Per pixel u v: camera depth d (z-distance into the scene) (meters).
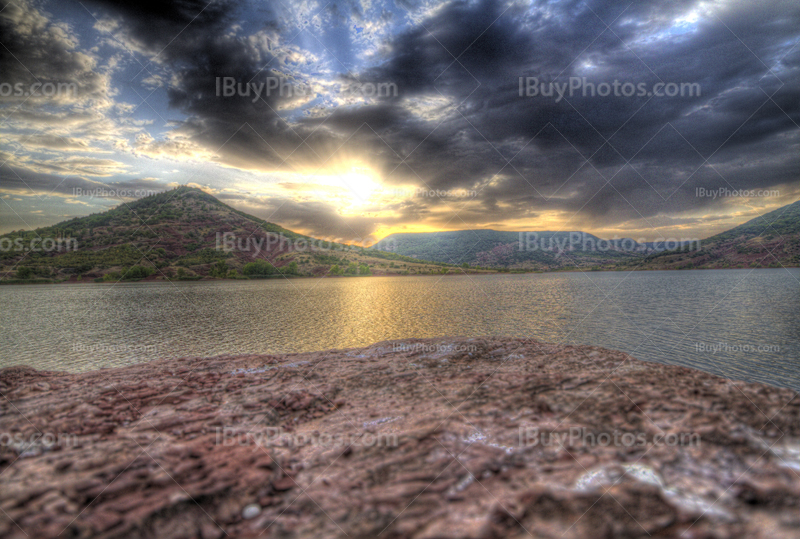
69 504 2.24
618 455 2.68
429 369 5.25
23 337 54.44
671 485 2.33
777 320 60.75
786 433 2.81
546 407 3.56
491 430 3.20
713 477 2.39
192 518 2.19
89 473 2.59
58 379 4.98
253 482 2.54
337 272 198.88
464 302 89.75
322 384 4.70
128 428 3.46
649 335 51.69
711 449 2.67
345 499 2.38
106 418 3.67
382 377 4.92
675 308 75.88
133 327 61.59
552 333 53.81
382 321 65.12
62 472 2.62
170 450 2.99
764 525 1.96
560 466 2.60
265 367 5.58
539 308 78.19
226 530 2.13
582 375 4.34
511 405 3.68
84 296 115.56
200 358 6.16
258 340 51.88
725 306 76.88
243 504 2.34
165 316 73.06
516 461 2.71
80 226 199.62
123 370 5.47
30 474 2.58
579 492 2.29
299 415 3.89
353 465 2.81
